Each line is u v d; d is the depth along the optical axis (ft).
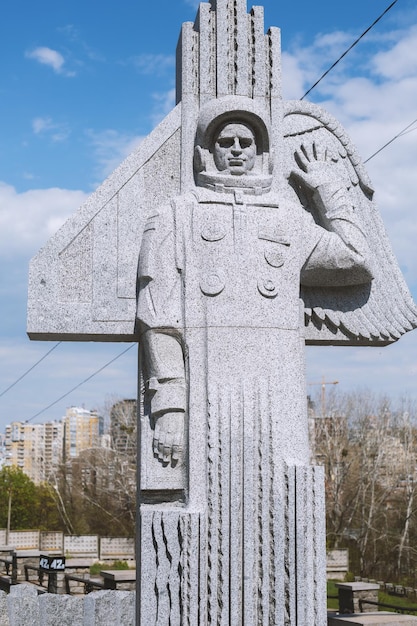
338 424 87.45
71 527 91.20
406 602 46.44
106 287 15.17
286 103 16.57
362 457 81.46
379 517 77.87
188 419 14.25
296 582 13.85
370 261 15.70
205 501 13.96
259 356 14.57
